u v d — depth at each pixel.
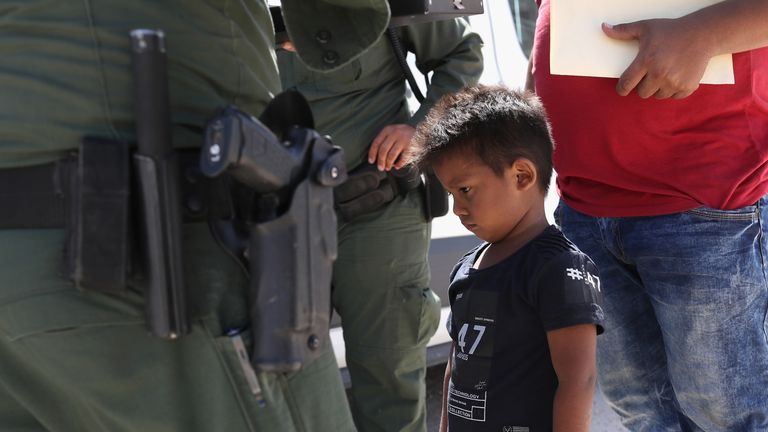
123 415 1.89
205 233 1.91
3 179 1.86
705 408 3.32
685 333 3.27
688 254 3.20
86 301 1.85
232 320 1.92
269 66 2.16
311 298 1.87
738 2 2.95
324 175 1.88
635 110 3.19
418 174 3.83
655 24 2.96
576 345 2.59
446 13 3.34
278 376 1.94
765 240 3.20
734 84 3.11
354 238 3.86
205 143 1.73
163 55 1.73
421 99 3.96
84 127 1.83
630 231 3.35
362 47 2.14
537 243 2.75
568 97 3.36
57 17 1.81
